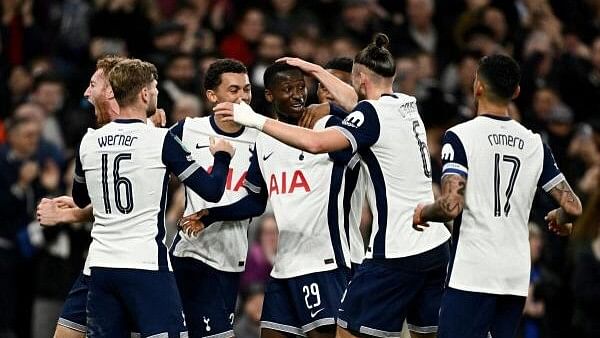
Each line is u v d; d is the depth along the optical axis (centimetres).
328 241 2736
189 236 2759
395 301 2611
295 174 2741
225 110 2544
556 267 3934
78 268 3741
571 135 4656
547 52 5184
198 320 2803
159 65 4375
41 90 4453
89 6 4981
